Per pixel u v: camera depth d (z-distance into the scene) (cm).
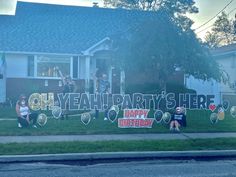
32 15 2638
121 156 1015
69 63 2408
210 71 1773
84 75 2400
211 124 1569
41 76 2370
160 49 1677
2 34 2414
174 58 1684
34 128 1386
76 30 2558
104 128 1408
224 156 1069
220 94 2402
